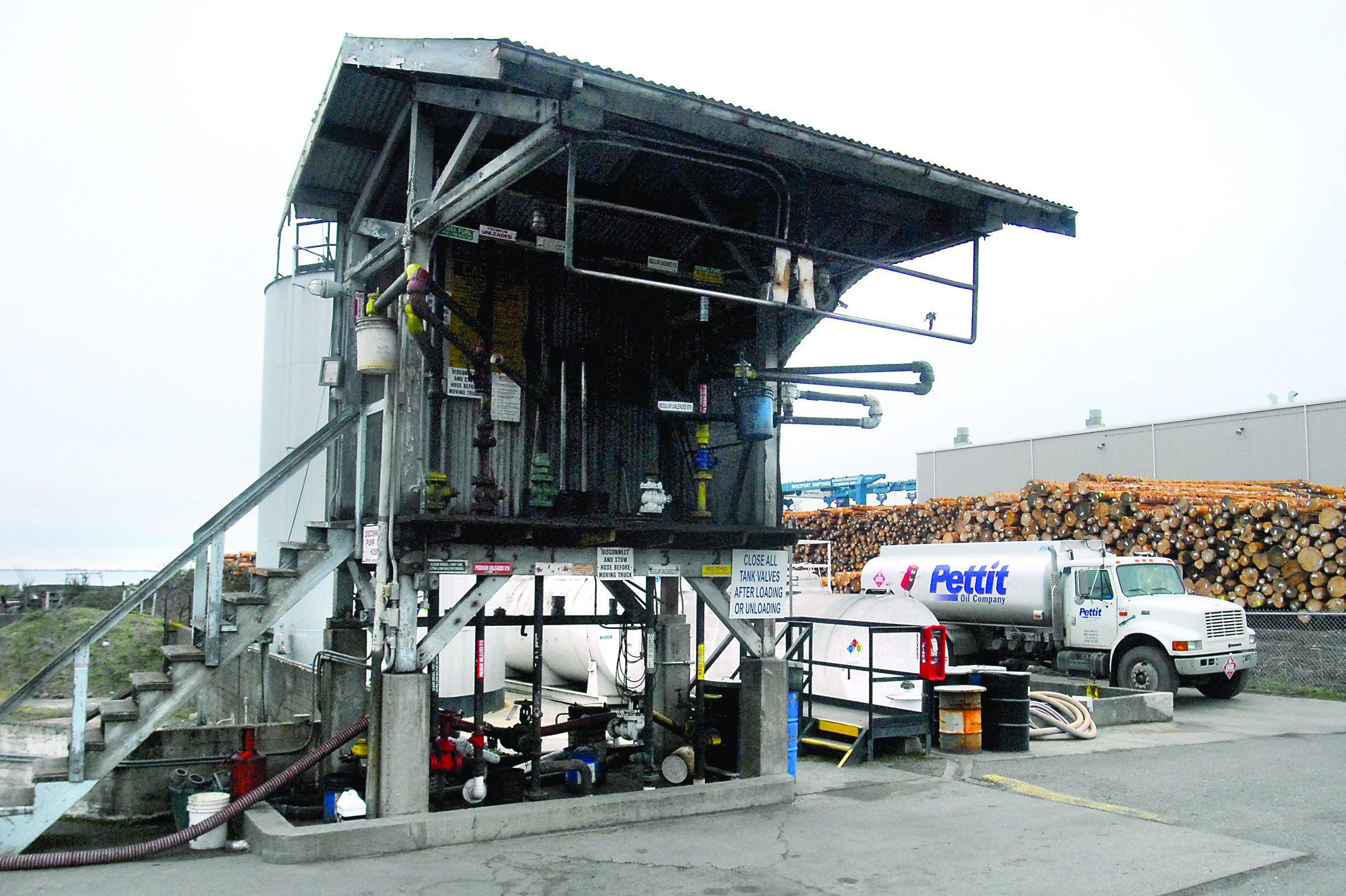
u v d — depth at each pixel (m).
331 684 8.76
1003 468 39.28
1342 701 15.61
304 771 7.78
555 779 8.62
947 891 5.88
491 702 13.77
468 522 6.98
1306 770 9.75
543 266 8.66
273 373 15.14
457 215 7.05
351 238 9.46
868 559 28.83
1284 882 6.11
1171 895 5.84
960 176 7.65
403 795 6.84
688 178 8.13
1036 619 17.39
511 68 5.75
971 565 18.72
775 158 7.22
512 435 8.29
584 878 6.03
